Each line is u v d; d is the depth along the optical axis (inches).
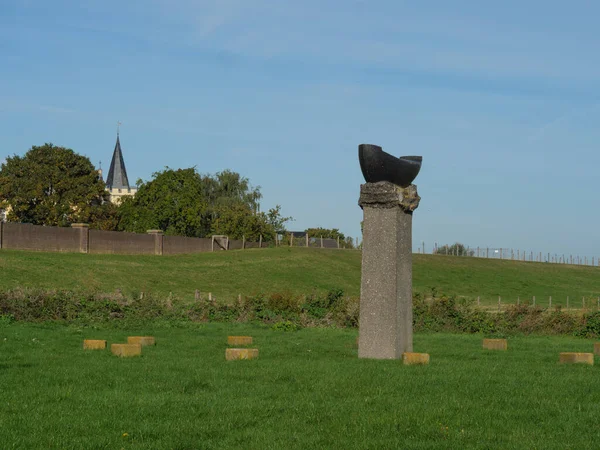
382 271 669.3
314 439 366.6
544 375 569.0
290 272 2901.1
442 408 432.5
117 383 510.9
